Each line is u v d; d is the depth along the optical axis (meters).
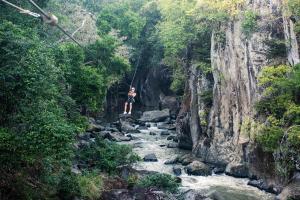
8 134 14.38
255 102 25.66
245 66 27.91
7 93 15.16
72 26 35.16
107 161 23.70
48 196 16.56
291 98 22.41
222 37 30.64
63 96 23.00
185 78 40.78
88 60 34.25
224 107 30.14
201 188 24.02
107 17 51.47
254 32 27.30
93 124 38.56
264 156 24.97
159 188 21.81
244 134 27.11
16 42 15.56
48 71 16.81
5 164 14.55
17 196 15.27
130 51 51.34
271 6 27.33
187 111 37.00
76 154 24.02
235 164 27.42
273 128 22.41
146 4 57.09
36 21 25.41
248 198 22.44
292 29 24.56
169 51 43.88
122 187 21.50
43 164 16.50
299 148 20.95
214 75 31.33
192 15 35.94
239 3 28.83
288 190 20.36
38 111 15.55
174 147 35.50
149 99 60.78
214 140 30.34
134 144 35.69
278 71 23.48
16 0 23.11
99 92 27.47
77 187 18.09
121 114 50.28
